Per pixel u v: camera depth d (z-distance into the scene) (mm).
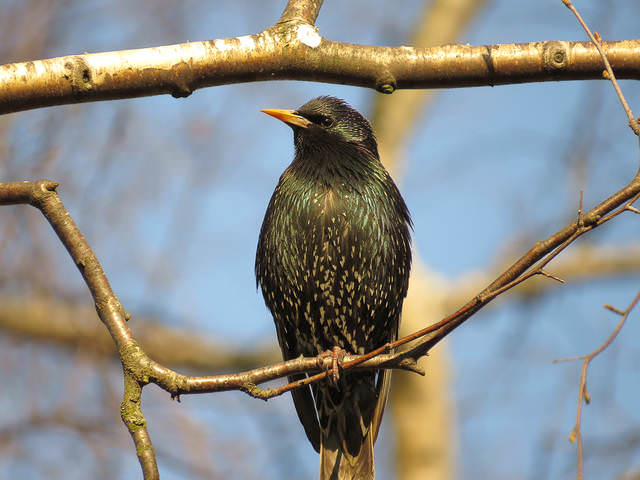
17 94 8133
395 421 19562
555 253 6609
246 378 7031
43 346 15562
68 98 8258
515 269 6695
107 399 14195
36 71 8148
